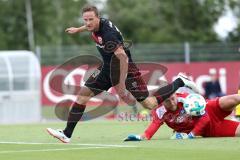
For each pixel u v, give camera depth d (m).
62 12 180.50
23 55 77.94
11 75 77.38
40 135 40.88
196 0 163.38
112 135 40.16
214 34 160.12
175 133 35.19
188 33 161.75
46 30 170.75
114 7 185.38
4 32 166.62
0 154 27.69
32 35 165.50
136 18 176.50
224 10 161.75
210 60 83.00
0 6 167.25
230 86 81.19
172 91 34.38
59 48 83.12
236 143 31.45
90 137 38.59
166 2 168.50
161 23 171.12
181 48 83.44
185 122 34.66
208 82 78.50
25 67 78.00
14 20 166.88
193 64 81.06
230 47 82.94
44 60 83.00
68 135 34.06
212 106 34.94
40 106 77.44
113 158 25.66
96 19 33.41
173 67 80.88
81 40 175.00
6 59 77.19
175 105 34.34
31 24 165.62
